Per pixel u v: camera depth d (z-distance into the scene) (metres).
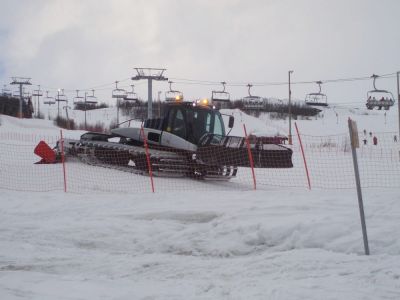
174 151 17.59
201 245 8.45
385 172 20.61
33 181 15.84
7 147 31.34
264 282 6.07
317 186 16.48
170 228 9.34
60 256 7.83
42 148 19.64
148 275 6.84
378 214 8.70
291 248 7.96
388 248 7.28
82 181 15.78
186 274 6.81
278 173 20.78
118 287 6.08
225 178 17.66
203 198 11.49
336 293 5.39
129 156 18.47
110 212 10.70
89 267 7.28
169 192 12.79
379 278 5.88
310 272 6.40
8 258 7.64
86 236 8.99
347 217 8.60
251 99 34.94
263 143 16.02
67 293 5.69
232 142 16.34
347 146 38.72
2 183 15.44
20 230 9.34
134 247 8.63
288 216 9.23
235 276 6.55
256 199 10.97
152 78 37.66
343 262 6.75
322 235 7.94
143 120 19.47
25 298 5.43
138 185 15.27
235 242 8.37
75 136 47.72
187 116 17.31
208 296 5.57
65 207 11.36
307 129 80.38
